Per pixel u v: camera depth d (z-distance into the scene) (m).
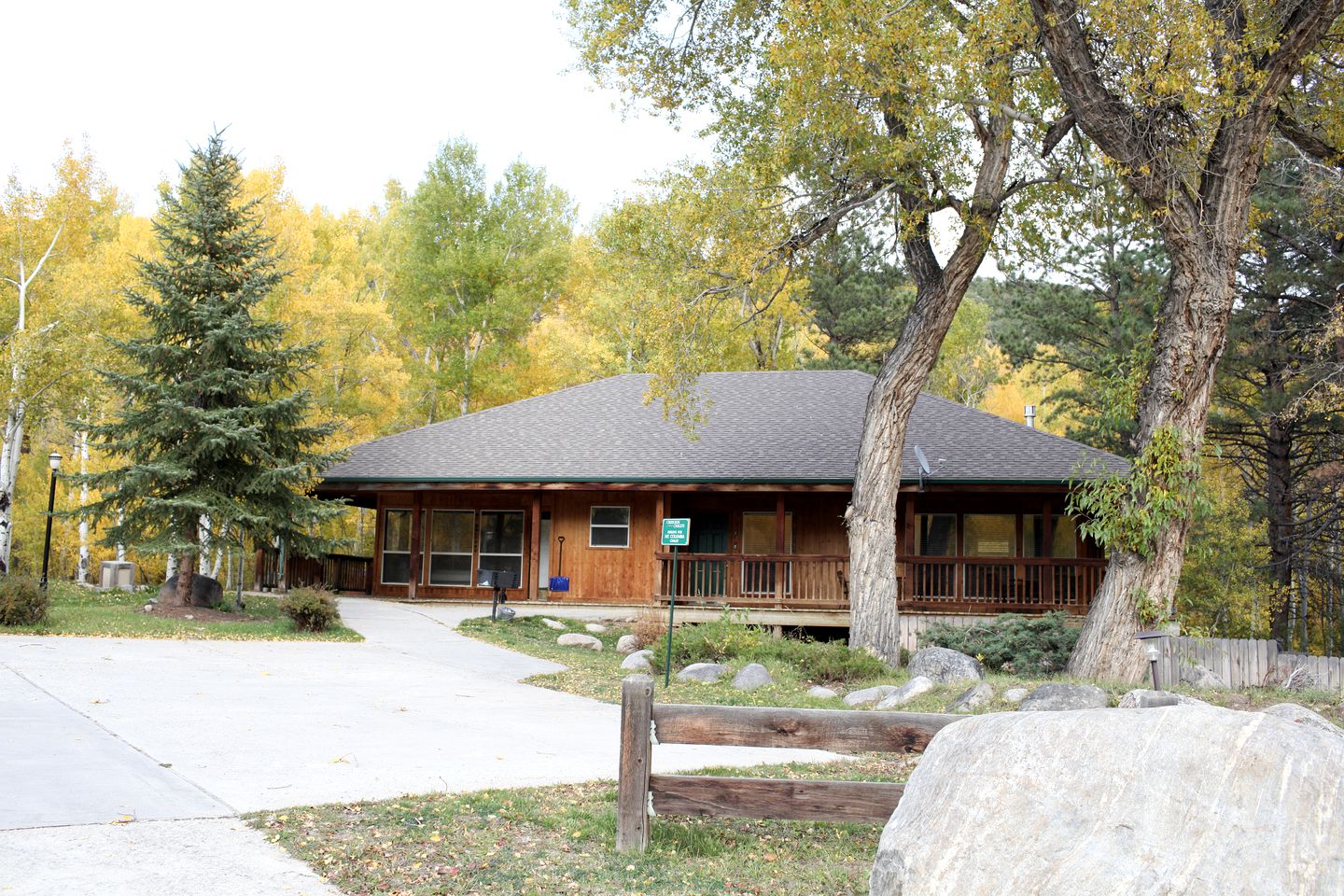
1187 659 15.59
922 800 4.80
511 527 26.67
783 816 6.36
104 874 5.50
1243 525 31.39
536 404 29.20
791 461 24.44
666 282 18.70
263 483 20.64
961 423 25.45
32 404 26.05
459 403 44.69
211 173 21.39
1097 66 15.12
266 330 21.25
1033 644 17.78
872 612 18.41
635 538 26.06
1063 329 31.95
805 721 6.38
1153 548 15.88
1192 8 13.67
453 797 7.59
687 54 18.80
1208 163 15.58
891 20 15.05
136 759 8.27
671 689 15.14
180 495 20.56
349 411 35.22
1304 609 33.19
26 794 6.99
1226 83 14.03
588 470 24.91
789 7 15.06
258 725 10.17
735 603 23.59
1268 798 4.18
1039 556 24.03
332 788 7.71
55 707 10.35
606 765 9.23
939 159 17.34
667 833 6.83
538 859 6.25
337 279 35.50
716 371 30.05
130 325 27.89
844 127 16.23
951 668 15.86
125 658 14.44
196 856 5.88
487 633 20.50
